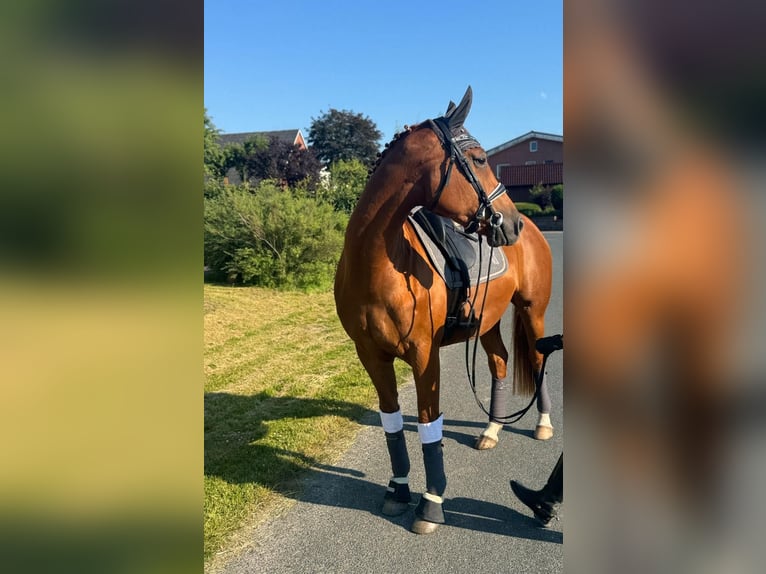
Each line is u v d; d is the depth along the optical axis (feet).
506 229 8.00
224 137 150.71
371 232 7.87
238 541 8.75
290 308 28.73
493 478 10.69
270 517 9.42
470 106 7.95
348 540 8.75
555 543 8.59
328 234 34.50
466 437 12.72
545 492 8.61
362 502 9.90
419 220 9.02
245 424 13.47
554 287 36.19
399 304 8.13
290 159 78.59
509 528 9.01
